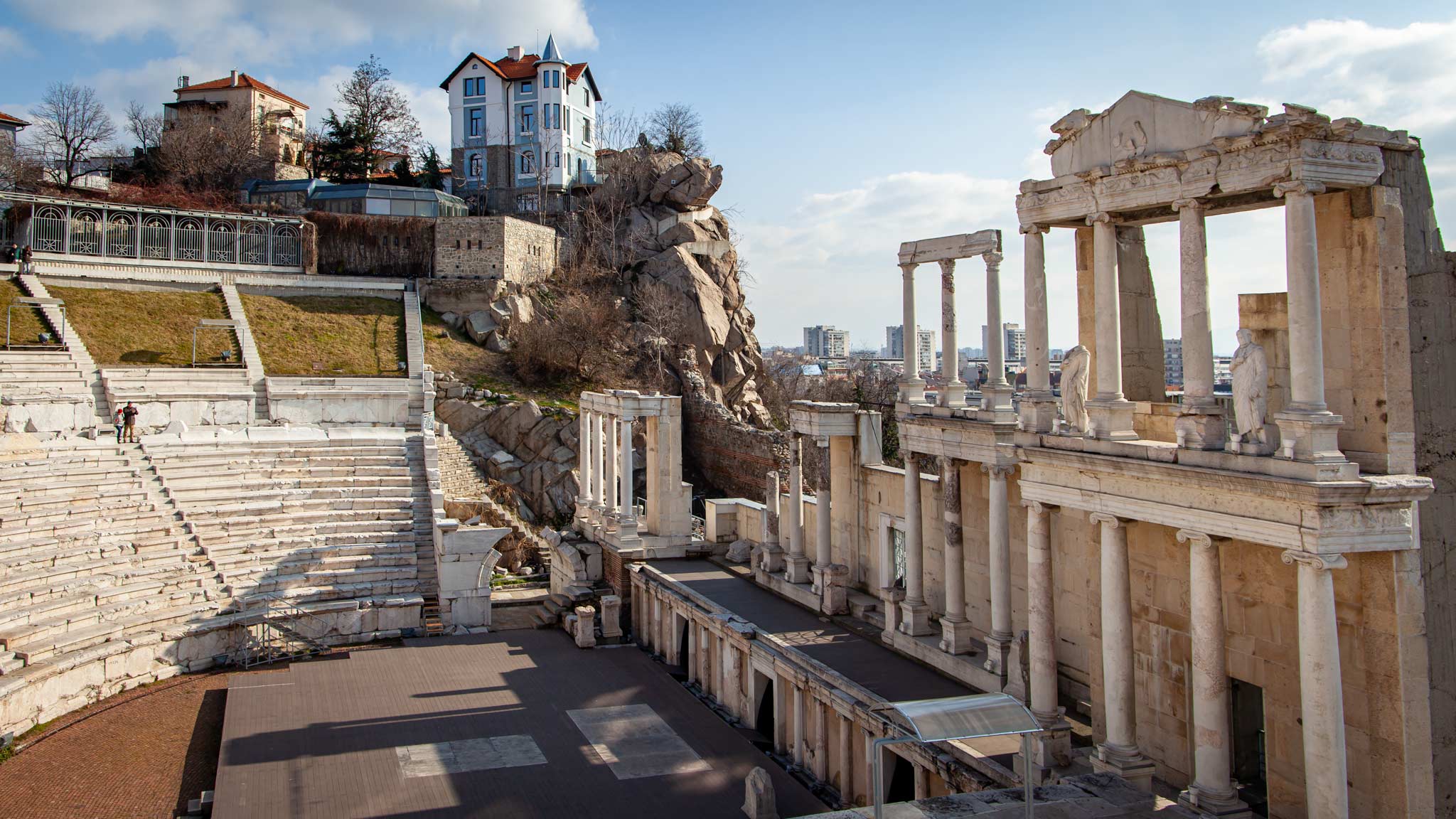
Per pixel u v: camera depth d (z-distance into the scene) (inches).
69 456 1409.9
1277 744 645.3
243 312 2102.6
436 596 1427.2
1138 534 749.3
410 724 987.9
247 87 3631.9
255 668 1181.1
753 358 2635.3
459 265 2500.0
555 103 3415.4
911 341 1040.8
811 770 922.1
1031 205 739.4
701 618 1148.5
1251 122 573.9
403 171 3312.0
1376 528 541.3
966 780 713.0
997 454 876.0
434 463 1644.9
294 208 2792.8
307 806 796.6
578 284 2598.4
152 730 982.4
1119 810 613.3
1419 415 581.3
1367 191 580.4
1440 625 584.1
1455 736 583.2
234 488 1480.1
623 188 2854.3
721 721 1023.0
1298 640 621.6
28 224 2139.5
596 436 1614.2
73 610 1115.9
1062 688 885.2
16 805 808.3
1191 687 706.2
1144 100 647.8
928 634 999.6
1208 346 614.5
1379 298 575.2
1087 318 791.1
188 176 2960.1
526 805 802.2
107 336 1871.3
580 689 1115.3
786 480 1945.1
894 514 1122.0
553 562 1581.0
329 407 1887.3
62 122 3184.1
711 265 2674.7
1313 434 538.0
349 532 1473.9
